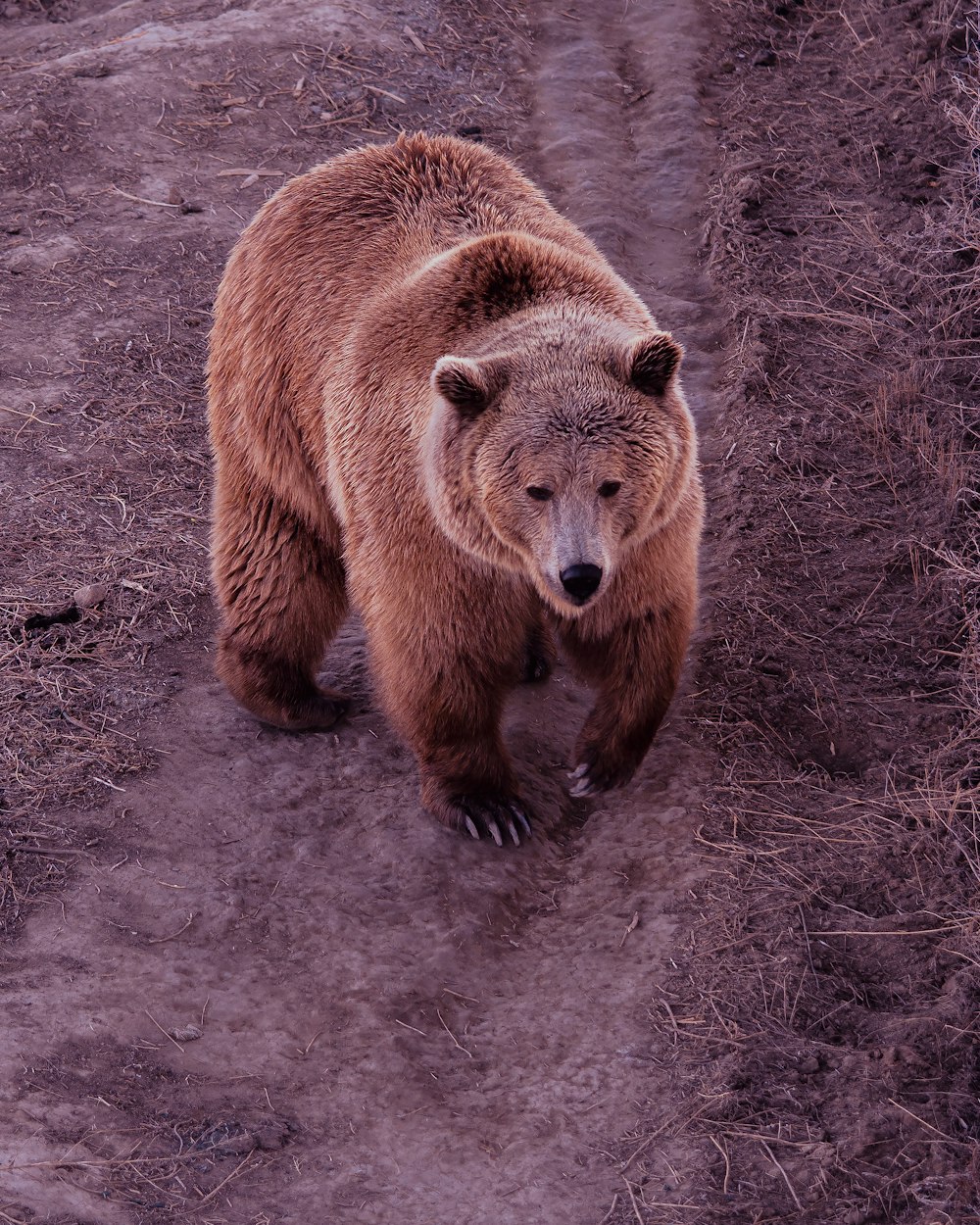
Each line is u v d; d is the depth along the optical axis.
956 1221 7.33
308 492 10.78
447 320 9.40
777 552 13.13
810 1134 7.91
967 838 10.10
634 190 18.73
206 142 19.27
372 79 20.42
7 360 15.55
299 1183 7.79
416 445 9.21
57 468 14.18
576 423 8.27
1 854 9.86
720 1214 7.51
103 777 10.66
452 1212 7.66
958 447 13.84
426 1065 8.66
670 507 8.85
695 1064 8.45
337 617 11.29
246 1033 8.77
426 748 10.02
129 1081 8.28
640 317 9.91
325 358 10.30
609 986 9.14
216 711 11.54
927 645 12.05
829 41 21.59
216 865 10.00
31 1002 8.69
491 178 10.89
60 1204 7.40
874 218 17.70
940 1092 8.09
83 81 19.92
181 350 15.98
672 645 9.66
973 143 17.27
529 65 21.30
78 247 17.36
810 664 11.95
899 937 9.33
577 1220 7.59
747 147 19.23
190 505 13.98
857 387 15.12
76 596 12.48
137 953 9.21
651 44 21.58
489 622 9.35
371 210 10.62
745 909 9.54
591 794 10.17
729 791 10.66
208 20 21.61
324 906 9.70
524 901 9.98
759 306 16.28
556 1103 8.36
